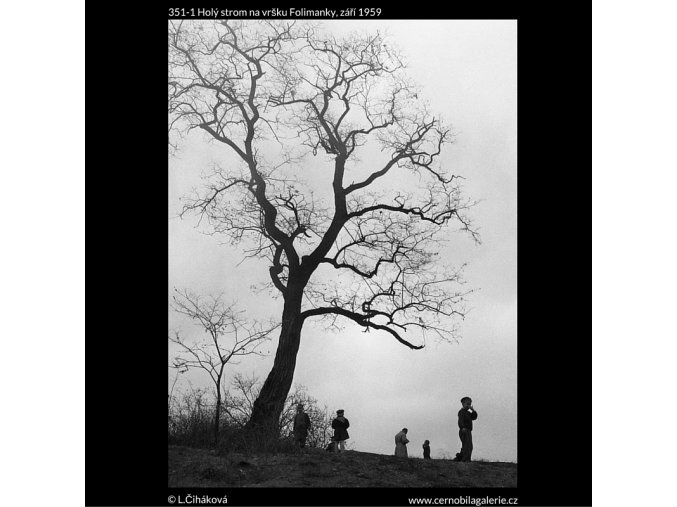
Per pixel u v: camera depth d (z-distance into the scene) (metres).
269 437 19.06
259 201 22.52
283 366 21.33
